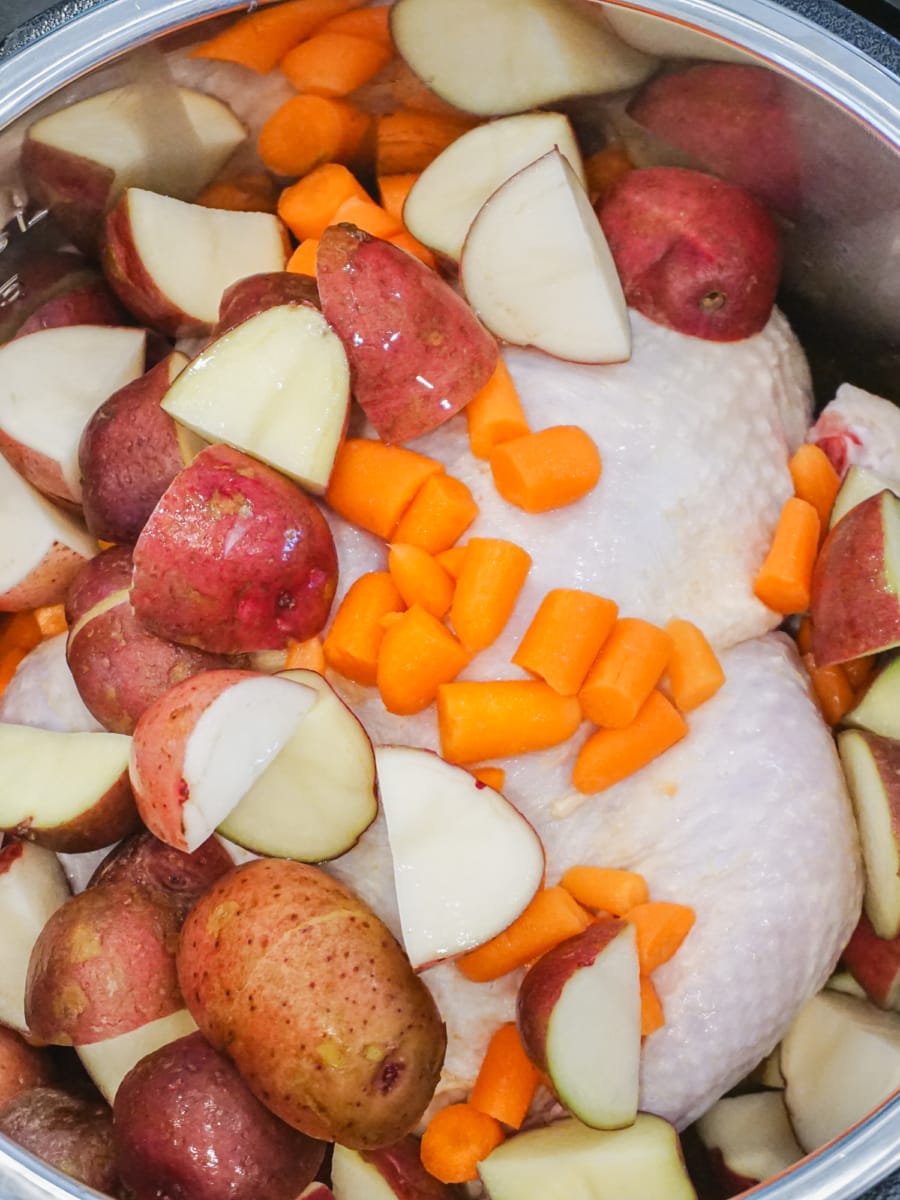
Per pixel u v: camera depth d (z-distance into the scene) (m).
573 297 0.32
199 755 0.30
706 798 0.31
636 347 0.33
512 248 0.33
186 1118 0.29
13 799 0.32
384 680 0.31
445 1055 0.31
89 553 0.36
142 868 0.32
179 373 0.33
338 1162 0.31
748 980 0.31
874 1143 0.27
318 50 0.33
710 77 0.32
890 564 0.32
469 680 0.32
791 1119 0.32
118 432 0.33
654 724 0.31
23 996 0.32
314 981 0.29
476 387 0.32
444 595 0.32
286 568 0.31
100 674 0.32
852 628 0.32
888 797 0.32
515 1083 0.31
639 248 0.34
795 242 0.35
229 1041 0.29
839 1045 0.32
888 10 0.34
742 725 0.32
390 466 0.32
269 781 0.31
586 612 0.31
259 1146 0.29
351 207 0.36
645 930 0.30
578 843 0.32
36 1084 0.32
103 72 0.32
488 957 0.31
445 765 0.30
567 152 0.34
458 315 0.32
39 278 0.35
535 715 0.31
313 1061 0.29
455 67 0.33
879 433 0.35
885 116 0.31
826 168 0.33
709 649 0.32
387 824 0.31
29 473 0.35
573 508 0.32
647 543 0.32
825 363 0.36
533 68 0.33
